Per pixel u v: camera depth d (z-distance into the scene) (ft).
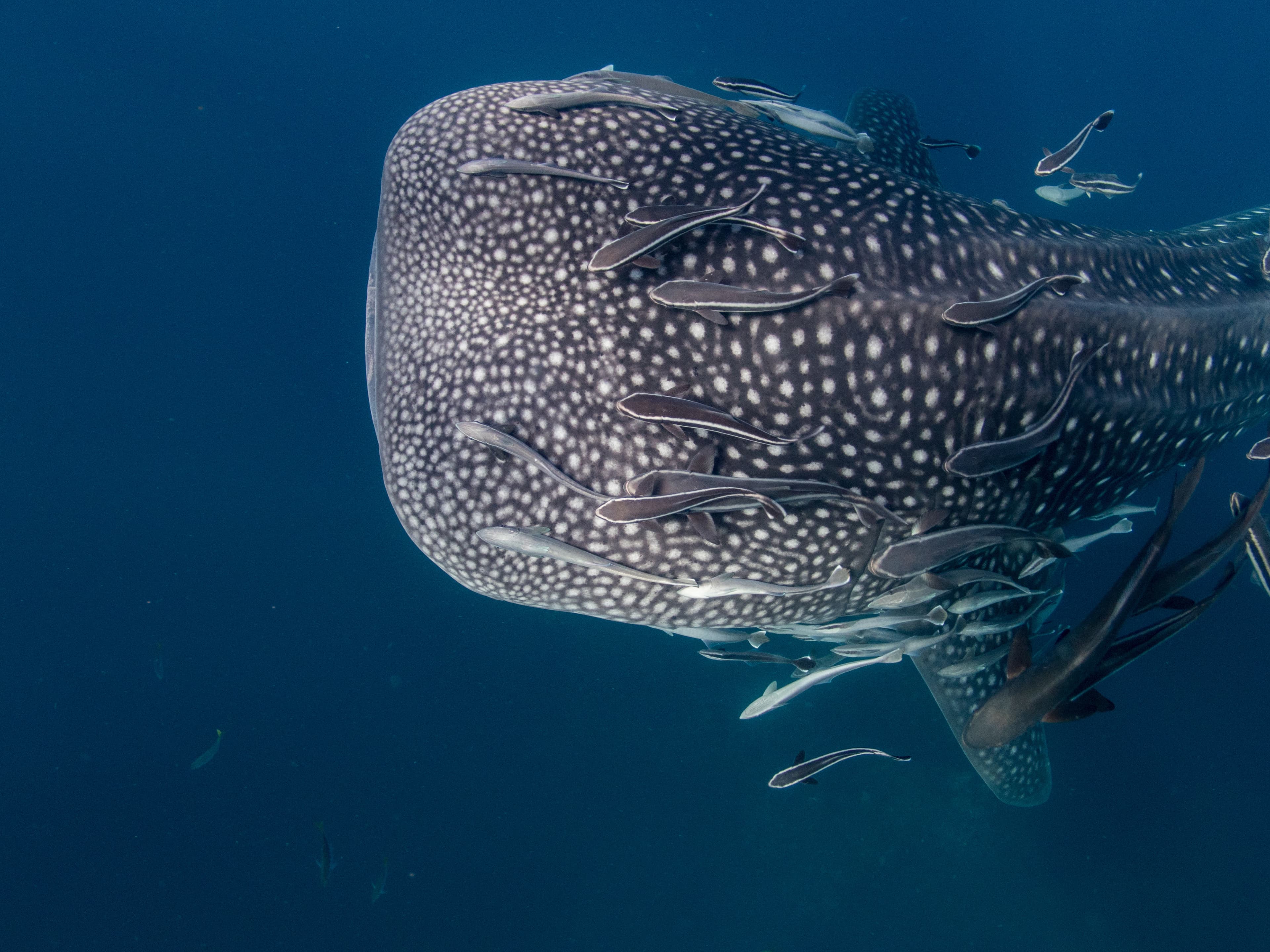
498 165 9.14
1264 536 10.70
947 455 9.59
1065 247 10.66
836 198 9.66
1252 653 29.60
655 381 8.91
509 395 9.05
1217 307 11.75
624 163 9.46
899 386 9.14
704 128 9.94
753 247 9.06
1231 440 14.08
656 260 8.87
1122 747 30.25
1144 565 9.86
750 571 9.62
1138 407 10.85
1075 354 9.99
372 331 11.32
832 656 10.63
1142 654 10.74
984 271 9.81
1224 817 29.04
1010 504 10.57
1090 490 11.62
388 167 9.90
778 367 8.89
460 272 9.62
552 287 9.28
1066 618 27.96
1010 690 10.77
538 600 10.08
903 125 21.08
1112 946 29.09
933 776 31.68
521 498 9.12
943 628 12.13
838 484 9.32
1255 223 14.60
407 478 9.54
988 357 9.43
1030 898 30.48
